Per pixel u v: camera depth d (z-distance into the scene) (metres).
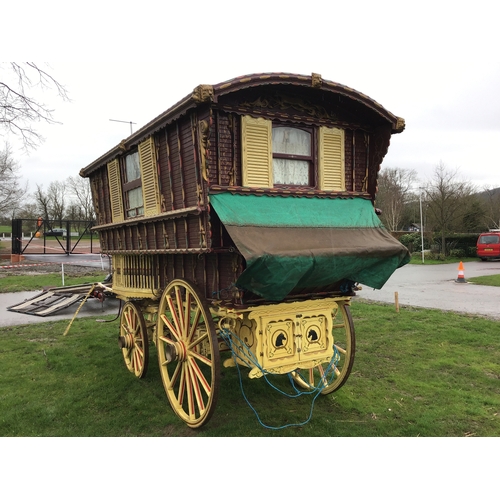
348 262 4.15
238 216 3.95
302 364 4.67
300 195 4.62
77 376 6.37
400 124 4.88
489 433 4.51
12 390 5.78
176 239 4.79
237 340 4.66
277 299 3.87
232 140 4.27
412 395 5.56
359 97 4.60
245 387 5.88
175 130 4.65
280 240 3.93
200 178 4.13
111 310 11.77
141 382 6.09
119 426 4.73
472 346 7.73
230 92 3.92
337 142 4.95
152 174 5.18
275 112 4.46
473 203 34.88
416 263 27.28
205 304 4.31
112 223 6.57
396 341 8.06
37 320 10.34
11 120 9.99
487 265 25.09
